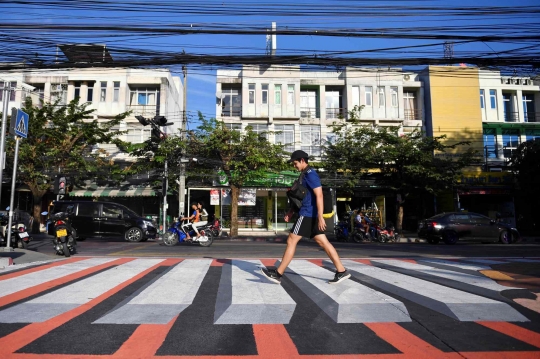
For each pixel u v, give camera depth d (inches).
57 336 131.0
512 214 1088.2
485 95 1207.6
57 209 644.7
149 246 553.3
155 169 960.3
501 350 119.6
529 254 427.8
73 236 380.5
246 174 896.9
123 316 153.6
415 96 1200.8
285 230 1066.1
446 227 665.6
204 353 117.6
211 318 153.0
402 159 921.5
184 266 281.3
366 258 347.9
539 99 1232.8
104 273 249.9
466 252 463.8
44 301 175.8
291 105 1145.4
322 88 1162.6
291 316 155.0
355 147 983.0
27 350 118.6
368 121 1154.7
